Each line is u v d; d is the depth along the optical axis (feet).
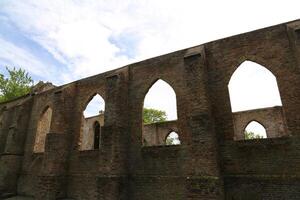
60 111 55.21
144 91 47.98
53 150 52.11
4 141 71.61
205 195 32.07
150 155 42.98
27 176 62.18
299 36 32.91
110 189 40.34
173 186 38.73
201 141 34.45
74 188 50.98
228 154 35.78
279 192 31.09
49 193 49.08
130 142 46.16
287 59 34.71
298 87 32.83
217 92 39.37
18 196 59.72
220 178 33.40
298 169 30.66
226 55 40.47
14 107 75.66
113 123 44.70
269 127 68.64
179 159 39.60
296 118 32.09
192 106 36.99
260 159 33.47
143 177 42.32
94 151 50.85
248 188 33.06
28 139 67.36
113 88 47.55
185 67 39.47
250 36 39.04
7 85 111.55
